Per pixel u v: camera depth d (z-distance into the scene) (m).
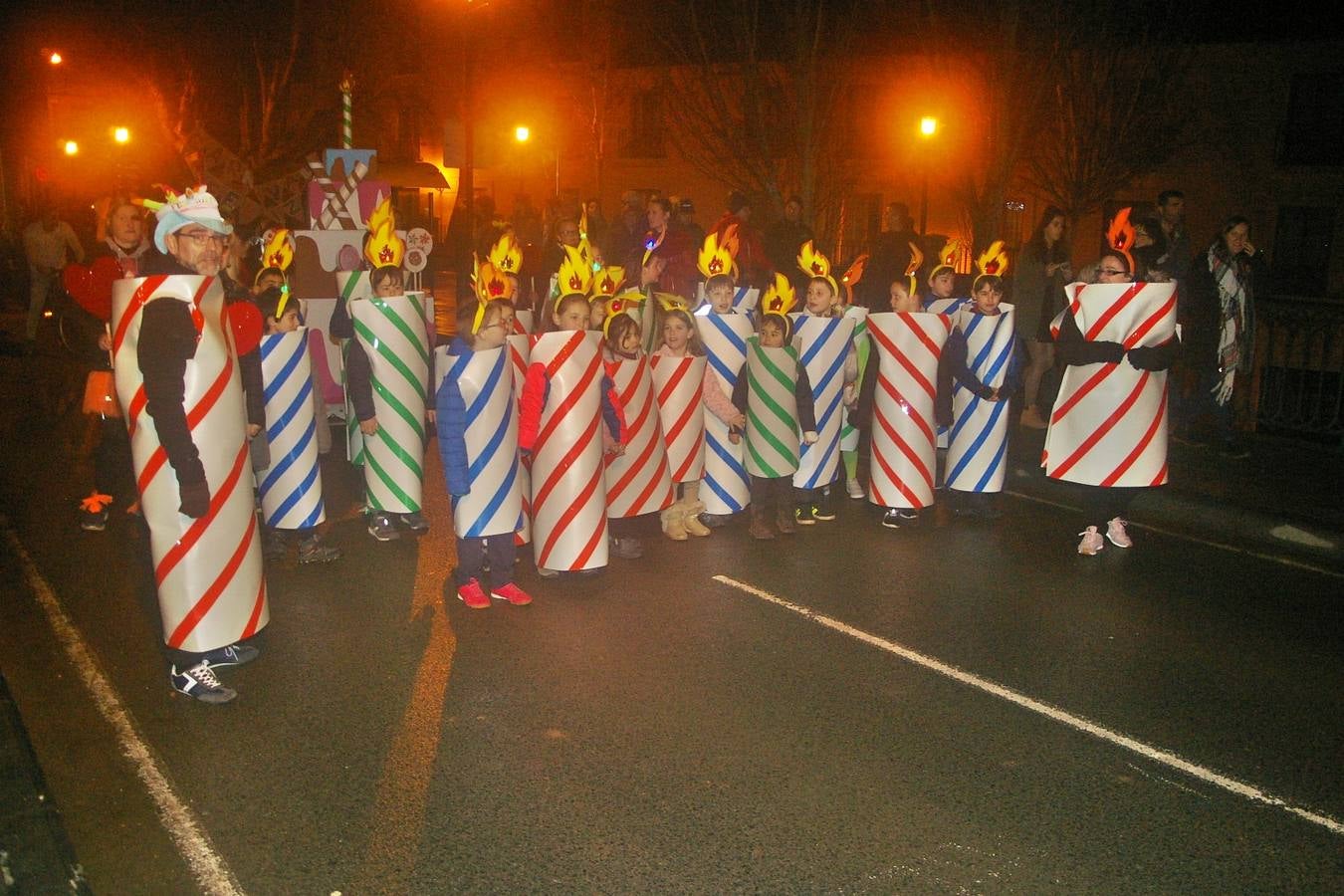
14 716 4.69
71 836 3.93
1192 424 10.44
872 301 12.35
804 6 17.69
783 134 19.86
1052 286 10.38
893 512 7.88
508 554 6.14
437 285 28.89
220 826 4.00
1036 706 5.04
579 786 4.29
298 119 36.94
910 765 4.50
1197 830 4.07
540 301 13.55
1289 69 26.58
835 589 6.53
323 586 6.50
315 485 6.79
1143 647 5.74
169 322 4.49
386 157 40.66
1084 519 8.20
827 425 7.67
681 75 24.14
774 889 3.68
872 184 29.06
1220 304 9.49
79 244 15.75
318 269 10.11
